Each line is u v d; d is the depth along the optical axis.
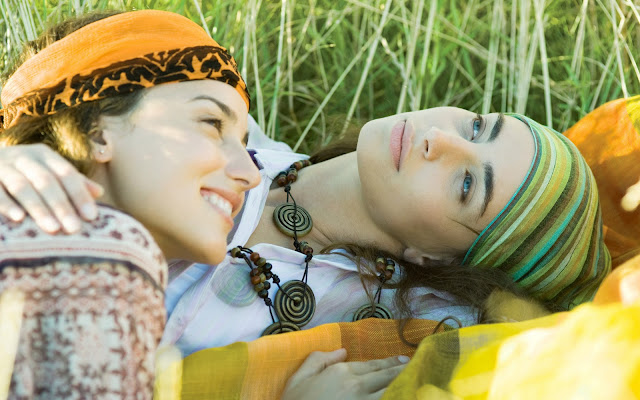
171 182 1.18
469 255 1.72
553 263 1.68
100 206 1.03
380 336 1.48
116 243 0.99
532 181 1.64
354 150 2.03
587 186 1.71
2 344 0.91
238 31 2.32
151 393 1.03
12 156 1.05
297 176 1.84
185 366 1.26
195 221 1.20
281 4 2.46
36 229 0.96
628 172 1.88
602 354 0.89
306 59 2.52
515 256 1.68
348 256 1.67
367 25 2.58
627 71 2.49
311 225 1.72
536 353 0.99
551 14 2.66
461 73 2.61
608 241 1.90
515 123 1.72
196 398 1.25
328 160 1.90
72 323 0.94
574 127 2.09
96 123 1.20
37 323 0.94
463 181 1.63
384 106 2.51
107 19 1.28
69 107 1.22
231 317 1.47
